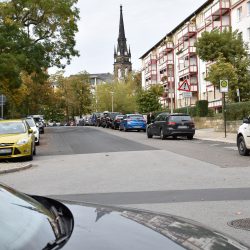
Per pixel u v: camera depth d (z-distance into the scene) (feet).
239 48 133.39
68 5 136.26
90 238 7.88
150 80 307.78
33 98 199.31
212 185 33.96
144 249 7.62
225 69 115.34
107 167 47.42
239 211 25.07
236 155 55.77
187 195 30.09
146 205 26.99
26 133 60.18
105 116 179.83
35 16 135.95
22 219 8.64
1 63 109.09
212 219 23.22
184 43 231.30
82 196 30.94
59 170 46.70
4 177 43.21
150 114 137.39
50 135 124.88
